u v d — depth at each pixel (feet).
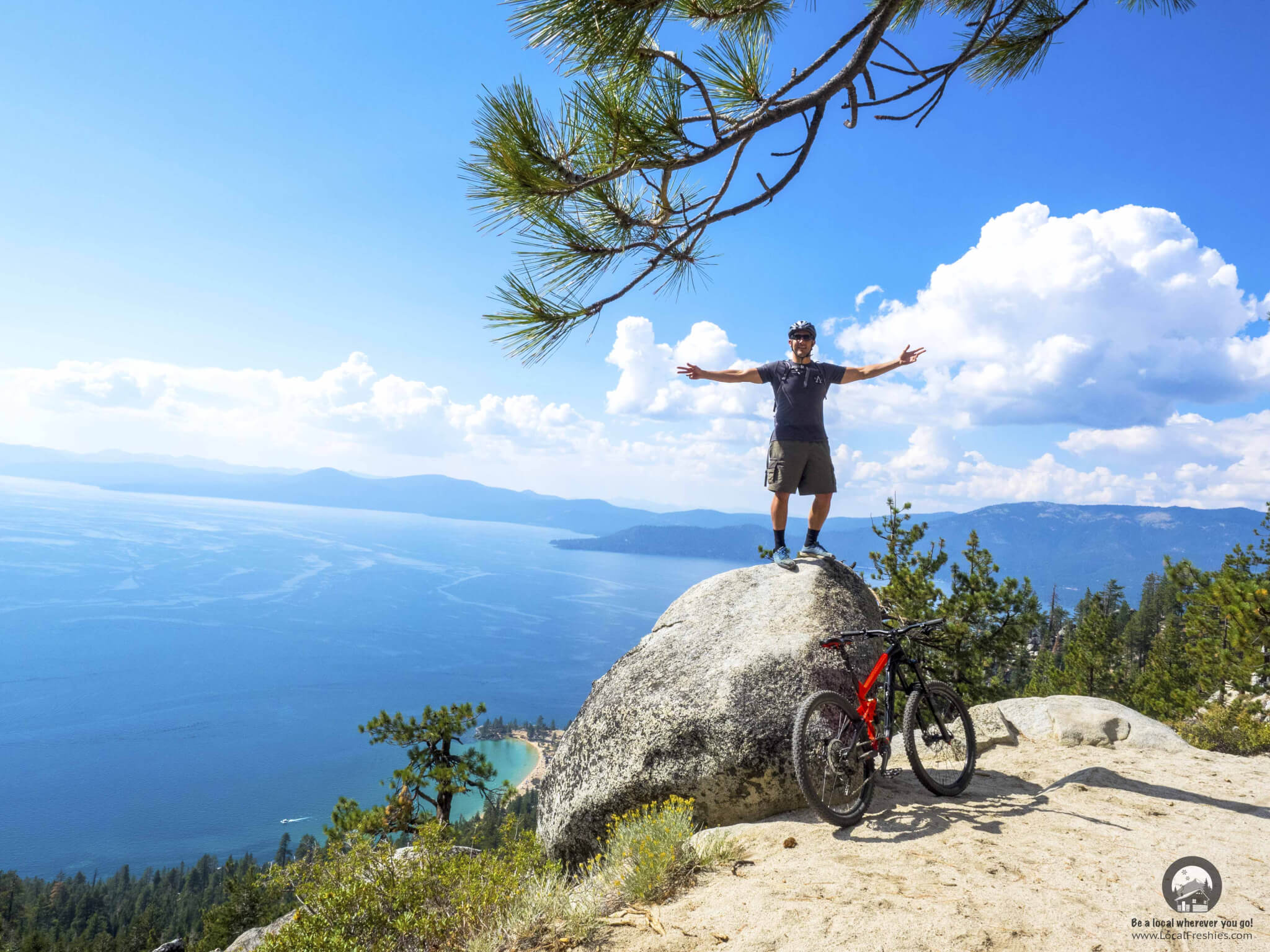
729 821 18.10
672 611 22.71
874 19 11.30
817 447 21.34
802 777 14.94
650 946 10.87
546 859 20.58
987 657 51.21
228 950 30.14
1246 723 55.16
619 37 10.05
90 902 401.08
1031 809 16.56
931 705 17.81
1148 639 253.24
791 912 11.07
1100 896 11.46
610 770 19.61
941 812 16.38
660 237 12.67
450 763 65.16
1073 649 118.42
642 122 10.82
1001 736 23.94
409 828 44.96
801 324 21.15
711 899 12.21
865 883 12.05
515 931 12.53
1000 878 12.20
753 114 11.80
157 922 352.49
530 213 11.62
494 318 12.09
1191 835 14.66
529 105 10.97
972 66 16.88
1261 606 50.39
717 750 18.12
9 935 303.48
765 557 30.96
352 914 13.14
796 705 18.20
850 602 20.97
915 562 54.03
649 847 13.85
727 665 19.48
